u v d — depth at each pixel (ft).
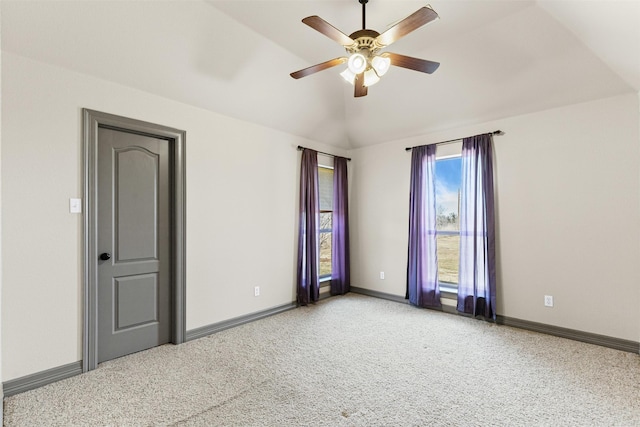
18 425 6.16
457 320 12.47
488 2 8.08
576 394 7.26
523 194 11.60
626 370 8.39
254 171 12.67
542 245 11.19
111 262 9.07
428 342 10.30
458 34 9.48
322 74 12.01
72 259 8.06
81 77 8.23
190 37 8.71
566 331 10.66
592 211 10.25
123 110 9.00
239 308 12.03
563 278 10.77
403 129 14.51
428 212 13.93
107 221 8.99
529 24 8.68
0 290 6.99
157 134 9.82
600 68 9.19
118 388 7.49
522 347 9.91
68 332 7.99
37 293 7.54
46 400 6.98
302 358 9.14
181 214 10.31
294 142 14.46
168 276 10.31
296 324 12.06
